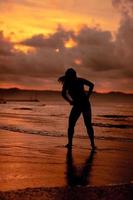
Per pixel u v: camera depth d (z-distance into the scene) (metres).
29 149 10.46
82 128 18.83
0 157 9.02
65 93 11.57
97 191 5.70
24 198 5.23
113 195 5.51
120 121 28.19
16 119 25.48
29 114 35.78
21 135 14.05
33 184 6.36
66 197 5.34
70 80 11.52
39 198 5.25
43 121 23.56
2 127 17.58
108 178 7.04
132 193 5.65
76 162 8.66
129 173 7.57
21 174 7.14
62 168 7.88
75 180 6.78
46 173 7.31
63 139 13.21
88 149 10.92
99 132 16.78
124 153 10.28
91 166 8.22
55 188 5.82
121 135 15.42
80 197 5.37
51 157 9.25
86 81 11.59
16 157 9.09
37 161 8.62
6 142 11.84
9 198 5.21
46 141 12.43
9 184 6.31
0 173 7.20
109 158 9.38
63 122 22.80
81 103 11.27
